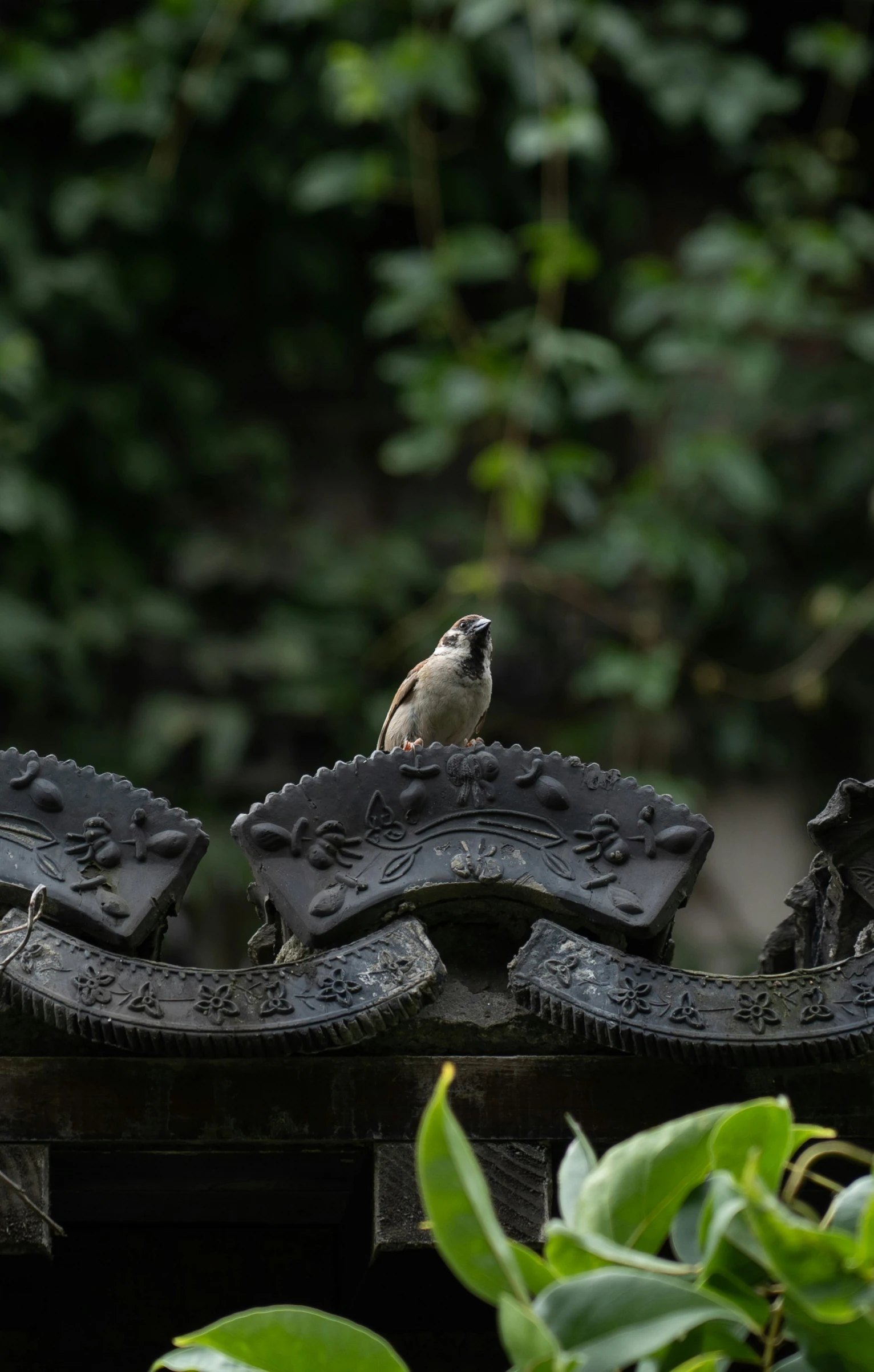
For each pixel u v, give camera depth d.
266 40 14.28
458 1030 4.06
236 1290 4.39
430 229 14.53
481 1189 2.62
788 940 4.73
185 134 14.23
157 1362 2.93
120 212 13.85
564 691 13.49
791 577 13.76
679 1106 4.05
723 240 13.62
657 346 13.34
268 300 14.40
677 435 13.84
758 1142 2.86
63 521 13.13
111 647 13.04
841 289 14.87
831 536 13.80
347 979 3.88
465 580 13.02
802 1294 2.70
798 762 13.47
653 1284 2.68
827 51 14.23
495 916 4.10
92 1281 4.35
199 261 14.28
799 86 15.08
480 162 14.52
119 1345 4.29
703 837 4.08
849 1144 4.08
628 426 14.34
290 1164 4.14
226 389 14.34
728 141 14.24
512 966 3.95
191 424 13.90
